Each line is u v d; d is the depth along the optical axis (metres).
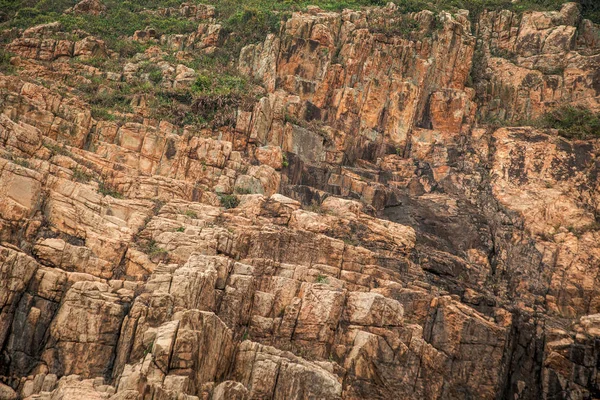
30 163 35.31
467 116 50.50
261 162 43.06
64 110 40.81
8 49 50.75
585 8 61.19
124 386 27.30
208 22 58.62
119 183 38.38
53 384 28.91
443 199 44.84
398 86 50.09
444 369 34.66
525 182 47.00
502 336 36.09
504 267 42.41
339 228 38.94
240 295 32.44
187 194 39.00
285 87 50.12
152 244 35.06
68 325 30.06
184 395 26.94
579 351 37.34
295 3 60.09
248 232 36.12
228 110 44.72
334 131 47.47
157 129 42.25
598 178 46.69
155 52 53.34
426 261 39.44
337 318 33.25
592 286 42.50
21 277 30.25
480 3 60.75
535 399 36.94
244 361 30.09
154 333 29.39
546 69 55.19
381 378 32.50
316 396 29.36
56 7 61.19
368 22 54.84
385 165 47.59
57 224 33.88
